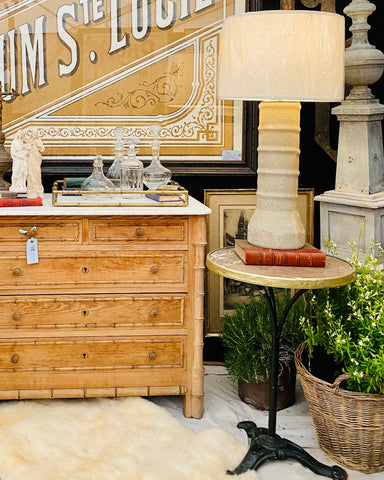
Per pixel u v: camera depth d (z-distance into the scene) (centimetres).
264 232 245
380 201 293
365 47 295
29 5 321
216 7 329
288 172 242
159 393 281
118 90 330
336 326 244
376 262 260
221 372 339
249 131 339
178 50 331
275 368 245
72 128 331
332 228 317
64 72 327
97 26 325
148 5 326
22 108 328
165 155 337
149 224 272
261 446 245
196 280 275
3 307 271
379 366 221
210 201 343
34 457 239
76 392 277
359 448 237
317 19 216
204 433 258
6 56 323
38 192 287
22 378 275
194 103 335
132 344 278
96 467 230
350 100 301
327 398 237
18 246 268
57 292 272
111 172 305
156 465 233
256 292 350
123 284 275
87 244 271
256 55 217
